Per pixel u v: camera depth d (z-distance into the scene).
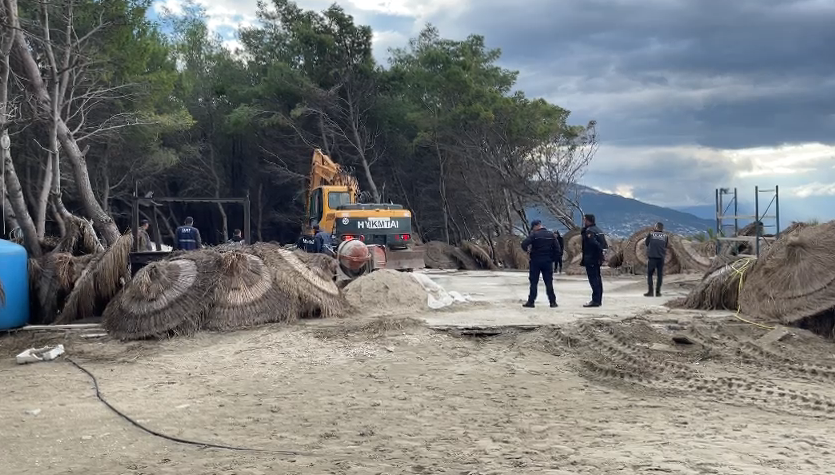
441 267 31.33
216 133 49.47
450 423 7.45
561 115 42.56
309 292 13.12
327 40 45.03
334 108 45.62
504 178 42.50
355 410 8.00
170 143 46.16
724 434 6.92
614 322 12.20
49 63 19.47
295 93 45.16
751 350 10.98
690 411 7.93
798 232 13.42
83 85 25.94
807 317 12.44
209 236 51.12
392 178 48.53
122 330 12.12
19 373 10.26
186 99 47.38
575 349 11.04
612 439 6.75
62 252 14.83
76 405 8.42
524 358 10.58
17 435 7.22
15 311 12.84
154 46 31.17
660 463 5.89
